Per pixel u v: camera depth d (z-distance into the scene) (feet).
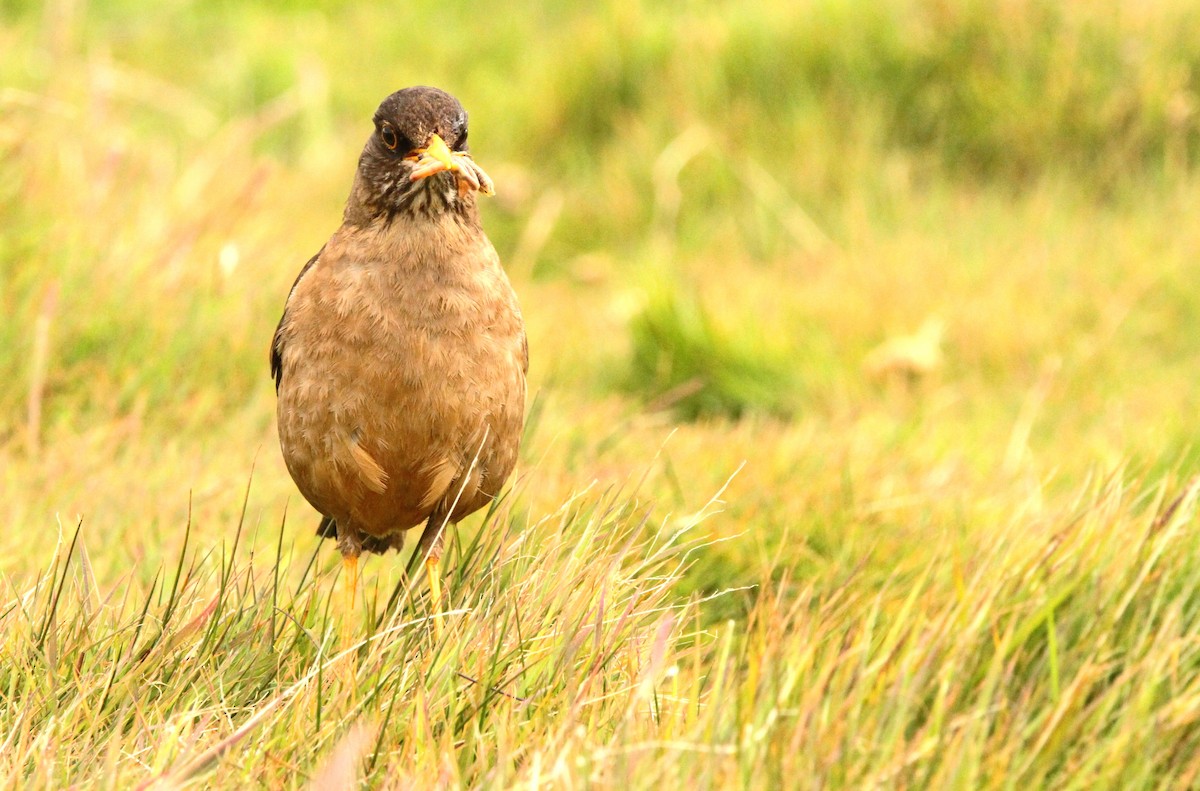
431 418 24.20
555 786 17.46
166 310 37.14
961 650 19.95
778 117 61.62
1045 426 40.70
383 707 20.38
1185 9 59.36
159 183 44.98
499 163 64.64
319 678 19.99
